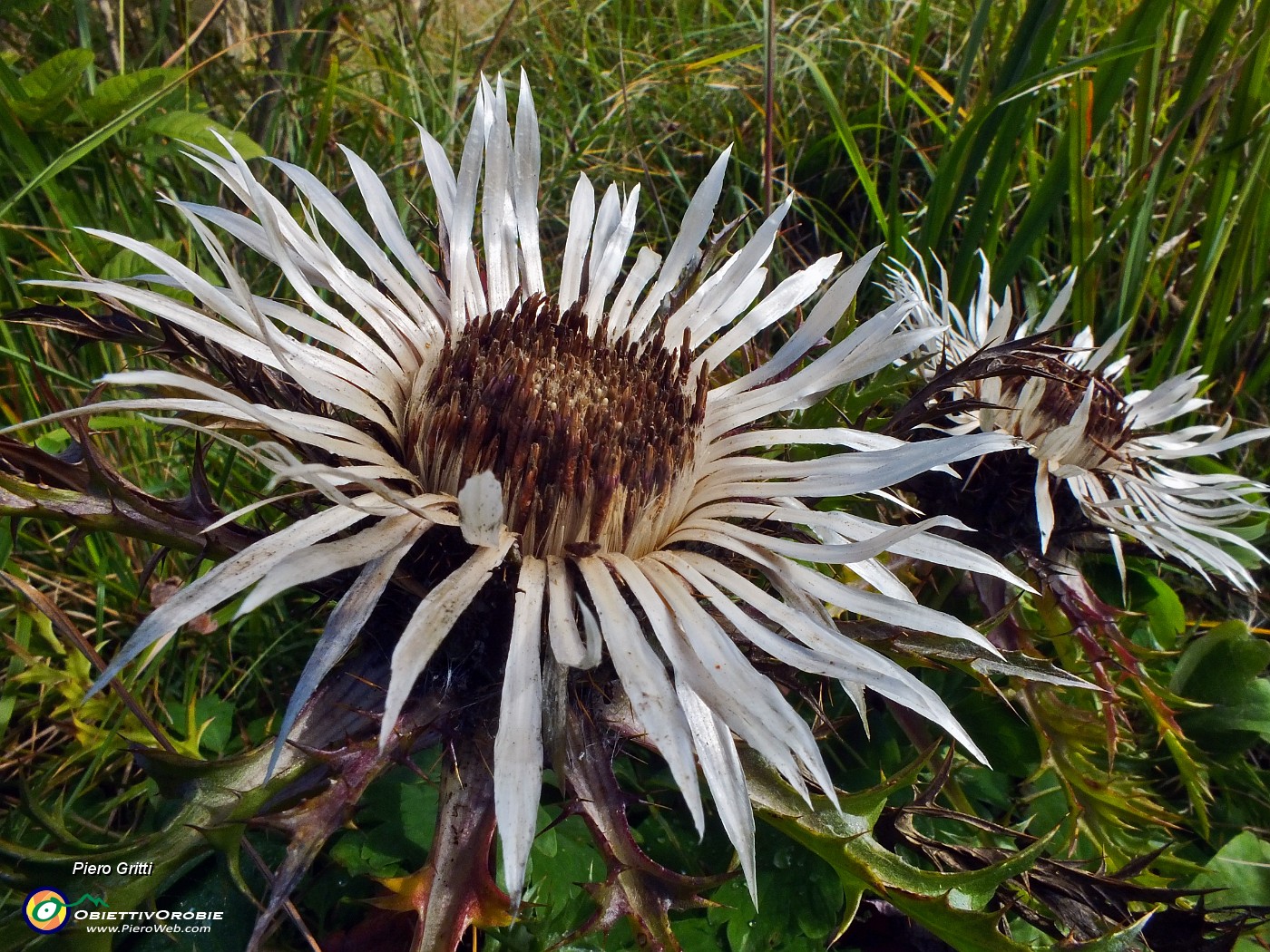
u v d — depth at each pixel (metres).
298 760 0.09
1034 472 0.15
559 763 0.09
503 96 0.13
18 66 0.19
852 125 0.28
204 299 0.10
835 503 0.14
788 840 0.13
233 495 0.16
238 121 0.20
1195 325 0.22
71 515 0.09
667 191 0.27
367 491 0.10
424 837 0.12
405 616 0.10
